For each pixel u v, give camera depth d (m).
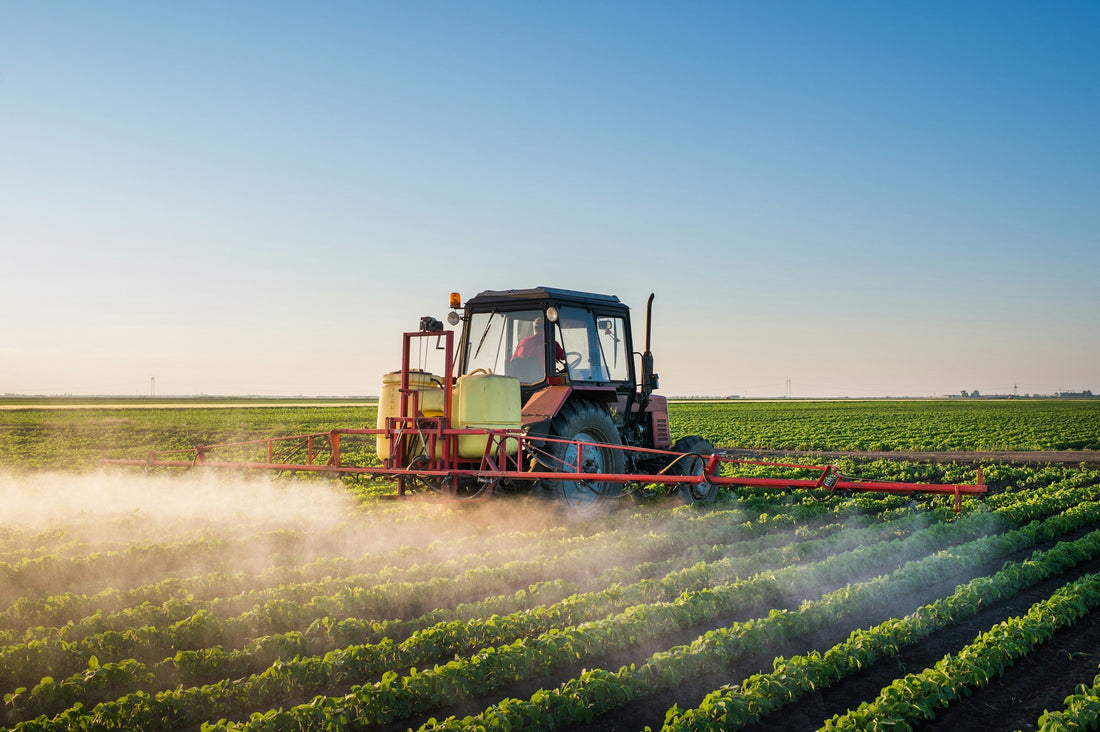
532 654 5.68
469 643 6.18
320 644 6.21
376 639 6.35
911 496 15.23
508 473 8.99
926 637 6.42
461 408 9.63
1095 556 9.16
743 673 5.68
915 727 4.84
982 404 95.00
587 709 4.93
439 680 5.22
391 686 5.07
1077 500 13.36
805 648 6.18
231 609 6.95
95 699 5.20
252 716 4.63
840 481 7.84
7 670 5.53
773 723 4.91
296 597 7.29
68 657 5.75
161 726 4.86
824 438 33.81
